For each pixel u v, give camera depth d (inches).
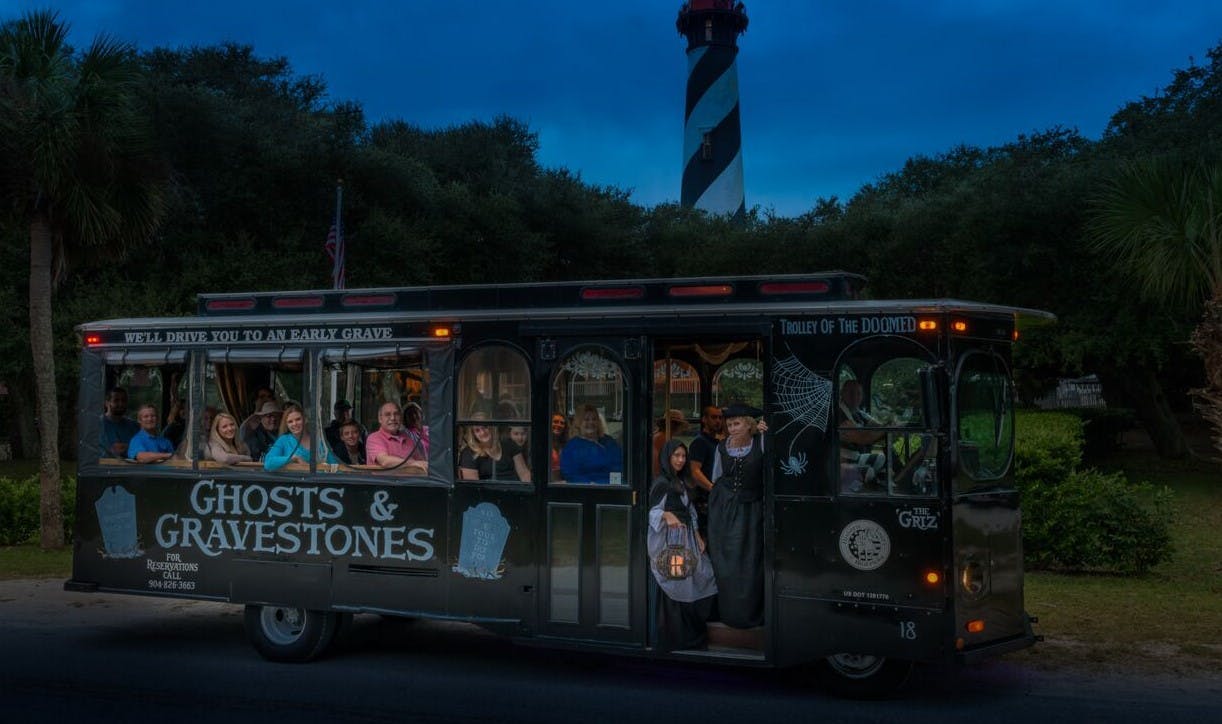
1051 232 807.1
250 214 961.5
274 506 314.5
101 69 544.7
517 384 291.9
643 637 273.4
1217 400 431.5
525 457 290.0
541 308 296.4
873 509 253.9
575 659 319.6
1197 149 755.4
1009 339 275.0
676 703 266.2
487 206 1098.7
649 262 1278.3
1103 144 892.6
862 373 259.1
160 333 331.9
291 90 1243.8
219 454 323.0
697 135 1820.9
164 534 327.3
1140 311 784.3
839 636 255.6
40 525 565.6
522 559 287.3
